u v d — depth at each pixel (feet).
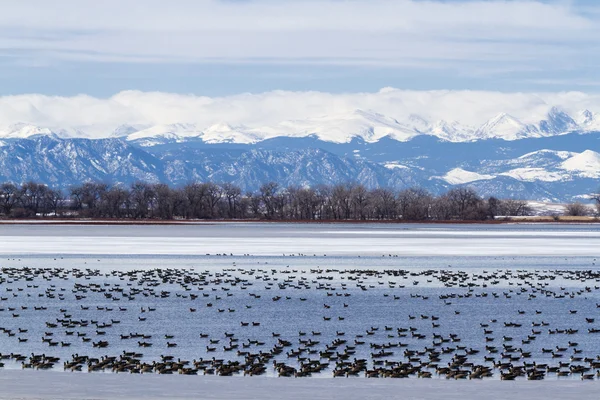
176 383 217.56
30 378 222.89
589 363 383.04
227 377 229.04
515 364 380.78
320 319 519.19
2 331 470.80
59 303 588.09
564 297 631.97
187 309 560.61
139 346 427.33
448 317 529.45
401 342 439.63
